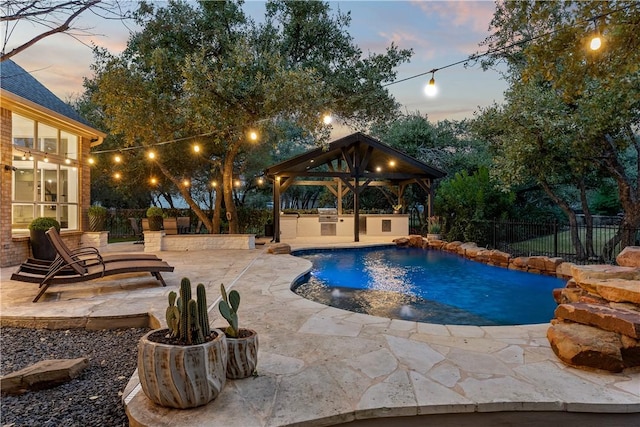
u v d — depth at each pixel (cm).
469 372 277
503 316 537
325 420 217
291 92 983
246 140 1233
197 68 963
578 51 443
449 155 1992
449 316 534
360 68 1294
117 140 1371
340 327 384
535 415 234
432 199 1514
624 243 921
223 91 978
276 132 1104
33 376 274
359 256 1140
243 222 1786
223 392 244
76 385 284
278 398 237
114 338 394
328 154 1459
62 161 975
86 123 1071
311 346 329
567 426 234
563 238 1239
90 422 234
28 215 890
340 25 1288
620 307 335
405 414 227
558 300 477
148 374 220
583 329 305
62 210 994
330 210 1697
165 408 224
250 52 1007
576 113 844
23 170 877
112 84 1026
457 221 1375
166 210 1764
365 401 233
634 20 405
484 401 232
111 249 1087
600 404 230
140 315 429
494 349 325
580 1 409
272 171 1338
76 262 512
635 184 1005
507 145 975
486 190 1309
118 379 296
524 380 263
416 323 403
